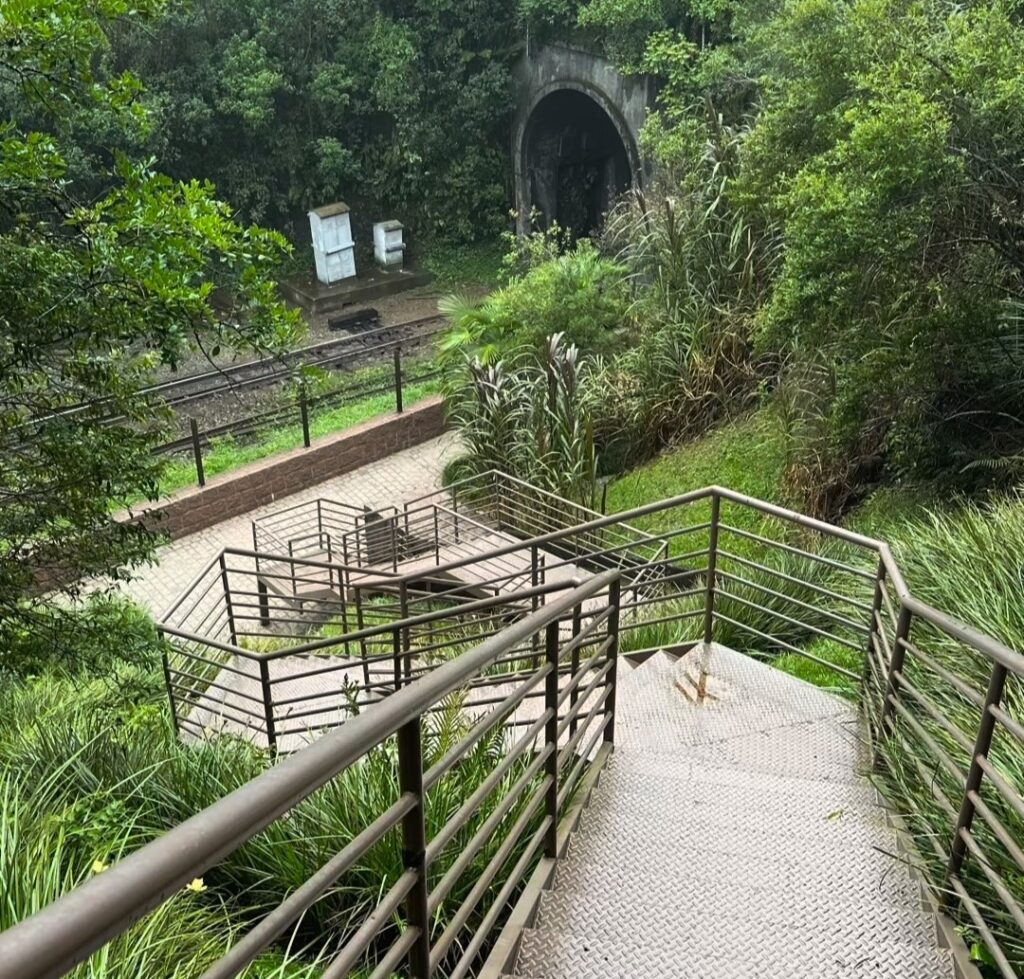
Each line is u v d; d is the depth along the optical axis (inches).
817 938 110.2
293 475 572.7
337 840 128.9
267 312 195.9
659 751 167.2
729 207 466.6
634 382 474.0
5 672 213.9
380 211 1066.7
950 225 271.9
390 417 614.2
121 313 180.9
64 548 206.8
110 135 798.5
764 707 182.4
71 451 188.9
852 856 125.5
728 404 454.6
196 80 925.8
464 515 468.1
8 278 170.1
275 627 414.9
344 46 972.6
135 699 203.8
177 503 522.3
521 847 126.8
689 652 204.8
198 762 159.3
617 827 133.3
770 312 318.7
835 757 163.2
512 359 521.3
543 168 1018.1
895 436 294.7
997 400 276.8
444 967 116.0
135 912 34.3
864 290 285.3
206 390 702.5
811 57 317.4
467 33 973.2
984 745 101.6
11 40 175.0
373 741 55.6
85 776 154.4
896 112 244.5
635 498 427.2
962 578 178.5
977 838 113.7
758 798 141.6
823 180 270.2
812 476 345.1
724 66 545.6
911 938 110.2
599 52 826.8
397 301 975.6
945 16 303.6
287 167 1011.3
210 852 39.2
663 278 485.4
